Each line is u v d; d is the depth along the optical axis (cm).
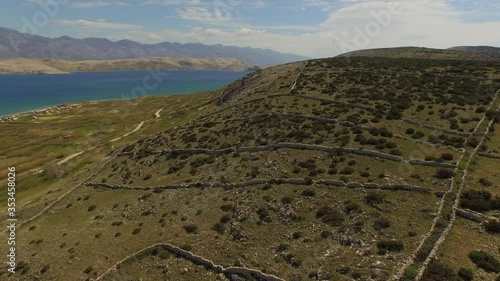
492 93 7938
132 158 9144
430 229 4075
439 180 4997
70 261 5225
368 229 4306
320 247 4253
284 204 5203
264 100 9869
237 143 7756
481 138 6172
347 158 6022
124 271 4722
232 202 5722
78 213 7050
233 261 4412
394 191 4928
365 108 7919
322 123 7556
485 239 3884
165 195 6669
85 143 13450
